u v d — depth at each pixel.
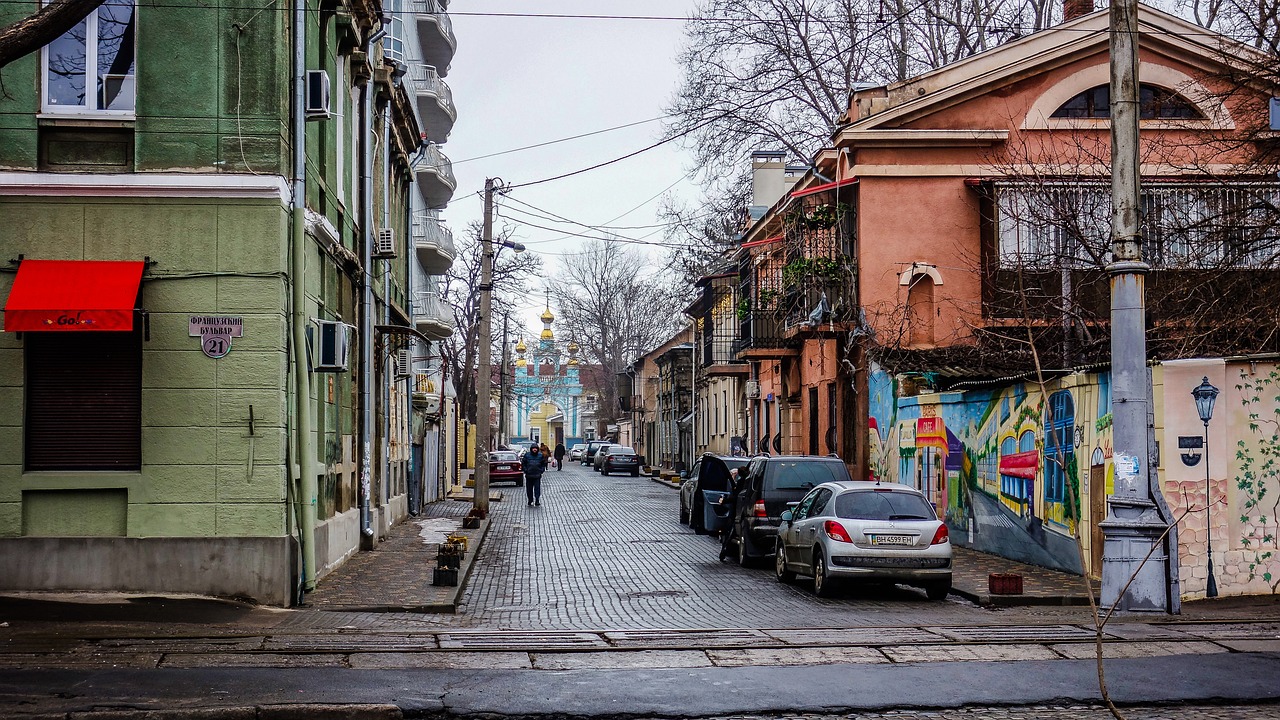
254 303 13.34
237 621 12.06
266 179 13.33
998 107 26.00
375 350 23.66
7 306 12.48
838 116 33.97
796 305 29.53
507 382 73.62
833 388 29.05
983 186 25.59
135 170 13.24
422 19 42.88
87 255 13.15
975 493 21.02
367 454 20.64
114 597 12.88
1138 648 10.78
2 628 11.11
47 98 13.30
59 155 13.26
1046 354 22.05
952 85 25.97
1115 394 13.57
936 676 9.41
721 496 26.14
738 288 37.22
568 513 33.31
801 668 9.77
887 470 25.53
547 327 87.06
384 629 11.98
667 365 66.56
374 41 21.14
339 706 8.01
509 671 9.48
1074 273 23.50
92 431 13.22
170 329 13.23
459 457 56.41
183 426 13.21
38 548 12.95
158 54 13.38
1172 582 13.26
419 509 32.94
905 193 25.97
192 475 13.20
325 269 16.75
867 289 25.94
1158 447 14.66
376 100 23.62
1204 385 14.70
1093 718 8.17
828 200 27.61
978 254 25.81
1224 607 13.84
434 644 10.78
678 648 10.64
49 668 9.16
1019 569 18.19
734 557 21.56
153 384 13.20
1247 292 18.80
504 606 14.86
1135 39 13.54
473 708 8.21
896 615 14.04
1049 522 18.03
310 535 14.12
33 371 13.17
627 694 8.71
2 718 7.53
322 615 12.89
